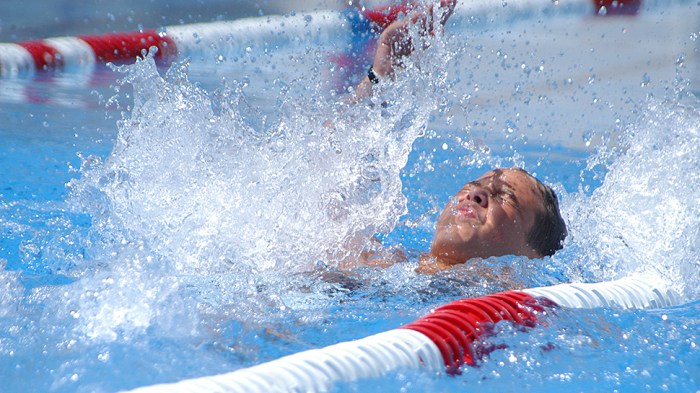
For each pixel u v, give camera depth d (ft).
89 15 89.81
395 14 91.25
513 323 19.11
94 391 15.15
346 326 19.48
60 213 33.63
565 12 108.37
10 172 40.09
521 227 25.38
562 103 64.64
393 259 26.89
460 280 23.62
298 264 25.66
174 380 15.65
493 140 52.29
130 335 17.81
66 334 17.80
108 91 62.54
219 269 24.90
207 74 69.62
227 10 95.81
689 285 24.52
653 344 18.86
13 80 65.05
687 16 104.78
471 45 87.61
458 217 25.32
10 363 16.34
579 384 16.52
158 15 91.86
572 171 45.34
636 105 63.46
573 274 25.52
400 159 29.19
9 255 27.61
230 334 18.34
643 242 25.68
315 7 98.07
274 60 77.97
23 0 94.07
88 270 23.88
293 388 14.46
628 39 92.94
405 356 16.57
